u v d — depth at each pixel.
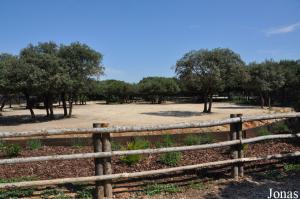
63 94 34.84
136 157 7.61
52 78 29.97
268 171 7.61
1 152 9.37
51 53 32.88
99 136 6.10
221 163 7.02
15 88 30.00
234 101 68.62
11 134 5.71
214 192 6.34
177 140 11.20
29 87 29.84
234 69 34.31
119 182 6.81
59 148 9.85
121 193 6.30
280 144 9.62
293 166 7.91
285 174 7.38
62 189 6.43
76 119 31.16
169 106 54.88
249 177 7.21
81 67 32.19
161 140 10.95
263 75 44.75
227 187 6.62
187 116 31.92
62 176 7.03
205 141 10.13
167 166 7.60
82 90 34.09
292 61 61.22
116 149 8.88
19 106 69.69
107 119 29.72
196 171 7.43
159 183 6.81
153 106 55.47
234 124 7.24
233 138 7.25
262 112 35.78
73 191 6.37
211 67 33.53
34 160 5.78
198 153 8.66
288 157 8.13
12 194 6.10
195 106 53.56
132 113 37.31
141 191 6.39
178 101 81.62
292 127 11.19
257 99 58.97
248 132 13.44
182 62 34.75
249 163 8.11
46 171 7.39
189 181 6.94
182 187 6.62
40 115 38.09
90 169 7.46
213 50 34.75
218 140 11.62
